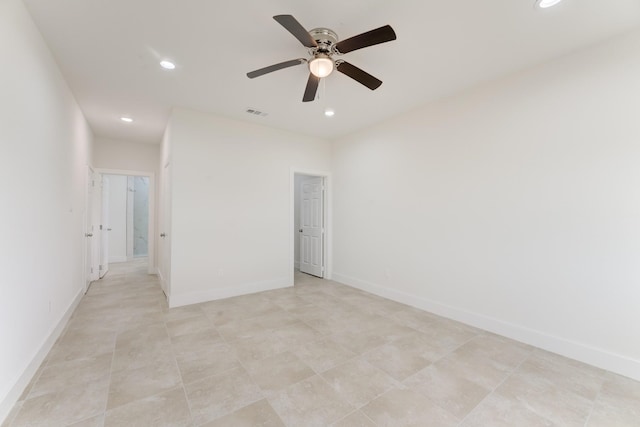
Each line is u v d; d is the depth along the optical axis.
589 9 1.88
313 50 2.19
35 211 2.09
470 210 3.07
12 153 1.71
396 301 3.87
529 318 2.62
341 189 4.91
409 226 3.74
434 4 1.84
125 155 5.20
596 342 2.26
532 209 2.61
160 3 1.83
